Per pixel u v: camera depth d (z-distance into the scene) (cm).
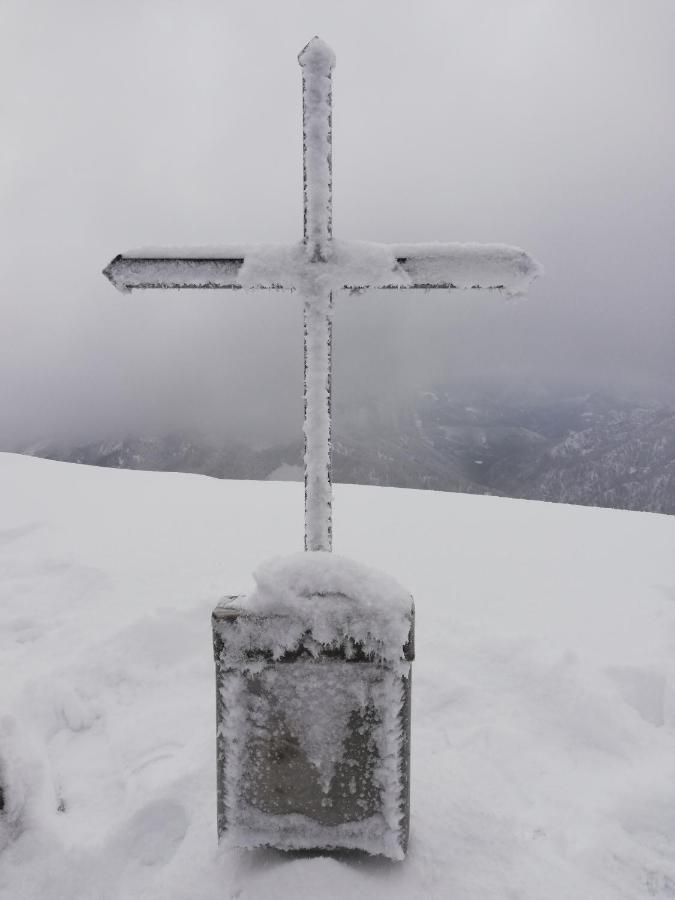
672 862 152
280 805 146
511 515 536
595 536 458
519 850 153
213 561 379
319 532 175
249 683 144
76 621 294
